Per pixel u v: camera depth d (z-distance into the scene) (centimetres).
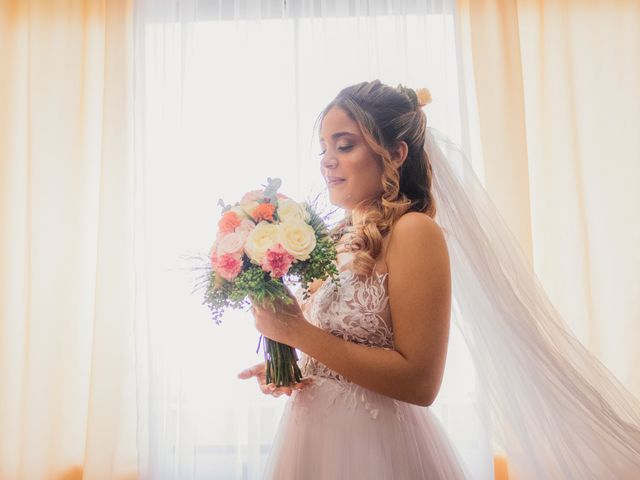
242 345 219
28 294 216
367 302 119
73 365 220
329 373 124
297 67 225
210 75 228
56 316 219
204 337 219
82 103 227
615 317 216
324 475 115
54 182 223
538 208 222
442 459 124
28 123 222
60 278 220
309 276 113
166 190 222
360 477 113
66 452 217
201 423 218
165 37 229
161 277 218
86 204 227
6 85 228
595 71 225
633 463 123
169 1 231
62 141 224
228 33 231
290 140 225
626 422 133
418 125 133
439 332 114
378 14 227
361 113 128
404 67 223
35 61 225
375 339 120
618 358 214
